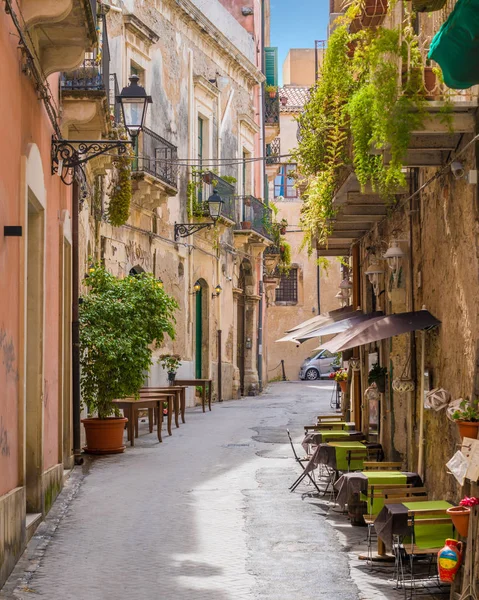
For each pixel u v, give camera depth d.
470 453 7.14
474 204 8.12
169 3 26.08
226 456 15.61
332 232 14.09
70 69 10.34
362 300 15.70
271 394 35.00
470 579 6.69
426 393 9.11
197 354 29.52
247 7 37.03
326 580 7.86
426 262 10.09
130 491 12.14
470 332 8.34
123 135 17.84
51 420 11.48
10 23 8.02
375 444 12.03
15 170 8.39
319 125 11.53
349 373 17.83
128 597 7.31
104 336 15.54
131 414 17.09
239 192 33.81
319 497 11.88
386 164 9.14
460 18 6.39
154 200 23.48
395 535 7.97
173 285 26.22
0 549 7.41
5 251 7.81
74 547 9.02
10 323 8.11
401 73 8.30
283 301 47.50
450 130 8.27
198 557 8.66
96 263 17.70
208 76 30.44
